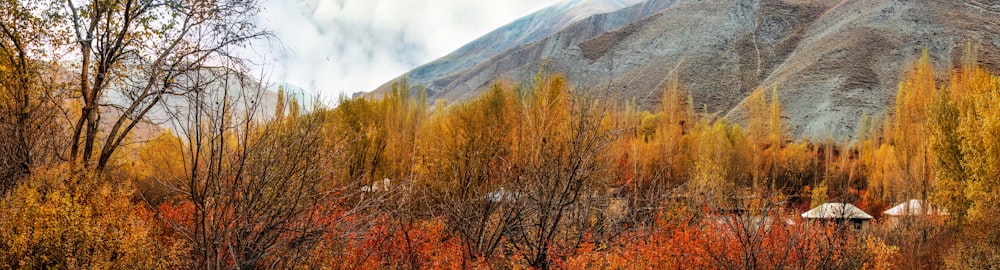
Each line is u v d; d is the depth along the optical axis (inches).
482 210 469.1
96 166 407.5
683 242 570.9
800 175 1936.5
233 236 324.8
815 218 671.8
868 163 2023.9
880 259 695.1
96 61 439.8
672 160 1466.5
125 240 358.0
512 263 466.9
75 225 352.2
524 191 462.0
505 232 481.1
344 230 390.3
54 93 466.9
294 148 339.0
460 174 553.0
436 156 657.6
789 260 579.5
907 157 1390.3
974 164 842.2
